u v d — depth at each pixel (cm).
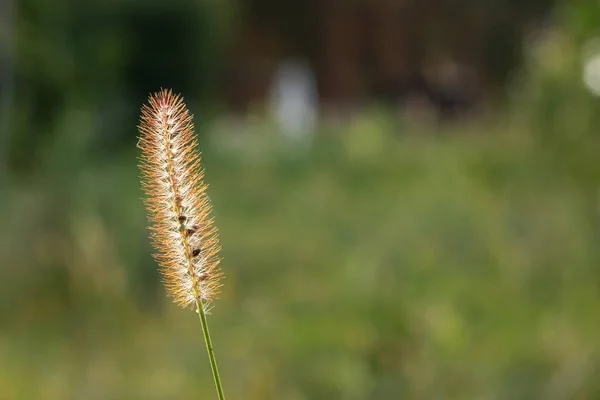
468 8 4644
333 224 1318
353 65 4581
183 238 256
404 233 1145
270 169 1975
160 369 759
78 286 917
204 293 258
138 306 917
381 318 787
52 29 1956
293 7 4428
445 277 909
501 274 886
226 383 723
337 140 2262
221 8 2514
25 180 1418
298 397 680
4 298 921
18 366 784
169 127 253
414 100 4366
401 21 4631
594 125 934
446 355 711
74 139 1538
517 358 698
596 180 930
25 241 960
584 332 726
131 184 1406
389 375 689
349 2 4544
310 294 938
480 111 3922
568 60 956
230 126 3281
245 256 1139
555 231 915
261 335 823
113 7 2158
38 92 1844
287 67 4459
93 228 962
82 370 768
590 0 910
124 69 2236
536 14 4472
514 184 1127
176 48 2341
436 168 1792
